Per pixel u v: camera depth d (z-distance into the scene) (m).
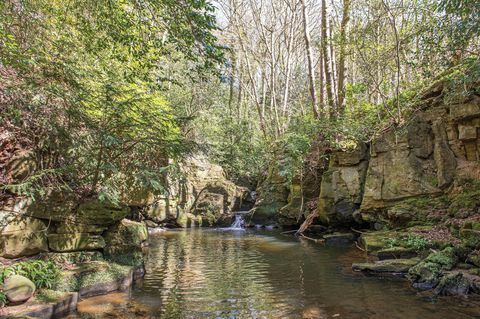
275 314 4.77
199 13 5.12
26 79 5.35
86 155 5.99
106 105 6.05
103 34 6.96
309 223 12.60
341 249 9.67
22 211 5.42
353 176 11.29
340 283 6.24
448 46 7.07
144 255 9.09
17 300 4.35
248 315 4.73
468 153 8.54
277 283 6.30
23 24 5.72
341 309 4.93
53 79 5.78
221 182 18.97
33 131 5.70
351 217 11.08
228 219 17.12
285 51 24.75
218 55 5.50
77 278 5.39
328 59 13.27
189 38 5.52
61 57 5.97
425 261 6.40
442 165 8.89
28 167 5.57
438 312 4.73
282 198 15.88
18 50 5.27
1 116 5.24
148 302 5.23
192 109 23.06
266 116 26.42
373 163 10.37
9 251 5.19
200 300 5.36
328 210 11.58
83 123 6.06
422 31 7.52
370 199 10.08
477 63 6.03
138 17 6.08
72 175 6.13
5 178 5.29
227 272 7.16
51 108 5.68
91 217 6.37
